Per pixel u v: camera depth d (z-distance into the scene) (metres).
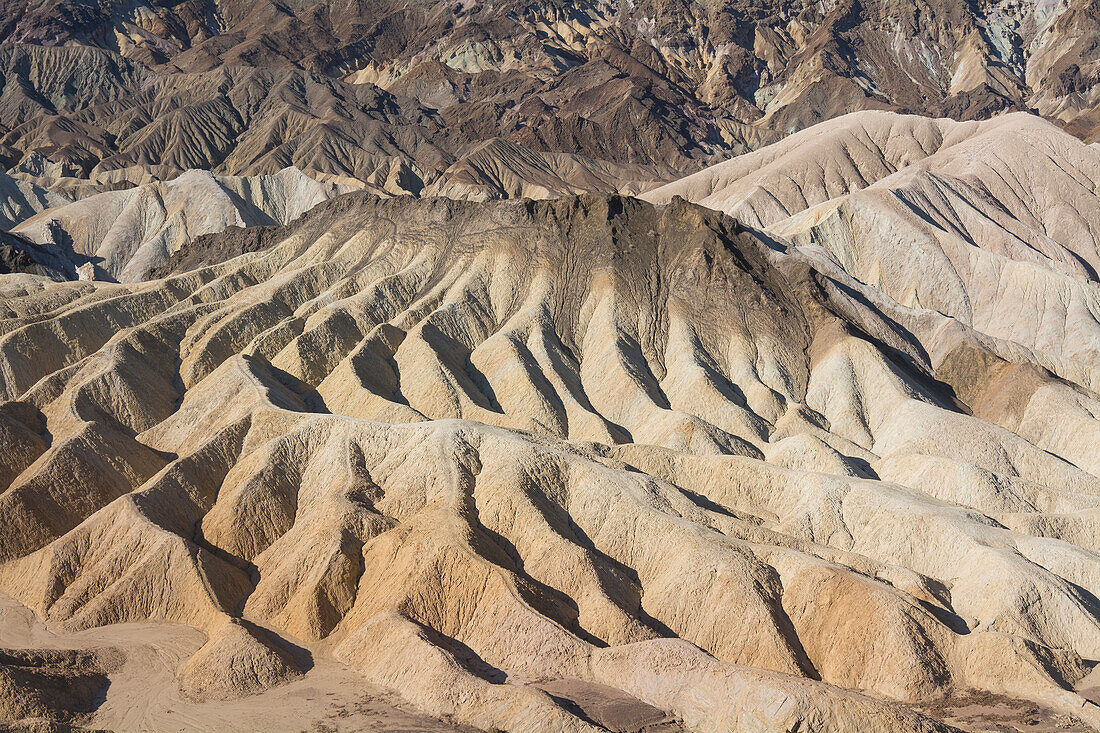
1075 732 56.84
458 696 60.81
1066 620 69.62
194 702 62.06
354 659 66.75
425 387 110.25
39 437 95.88
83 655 66.06
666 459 89.81
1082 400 113.25
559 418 108.62
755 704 58.28
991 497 90.06
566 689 62.28
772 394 113.56
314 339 118.19
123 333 118.25
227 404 100.50
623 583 73.00
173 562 73.44
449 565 70.81
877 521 80.81
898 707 57.97
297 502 83.38
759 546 74.06
